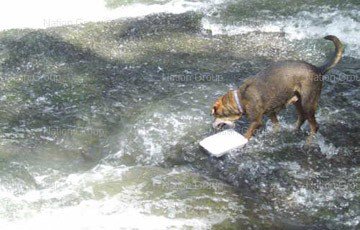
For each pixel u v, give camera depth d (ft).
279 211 24.82
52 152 29.01
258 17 42.78
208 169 27.68
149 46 39.47
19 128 30.76
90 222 23.18
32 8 46.09
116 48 39.22
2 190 25.48
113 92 33.99
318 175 27.07
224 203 24.61
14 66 36.94
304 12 42.70
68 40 40.19
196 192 25.14
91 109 32.42
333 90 33.35
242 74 35.55
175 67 36.63
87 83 34.94
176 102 32.55
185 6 45.55
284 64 27.63
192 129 30.45
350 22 40.78
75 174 26.84
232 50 38.75
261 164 27.84
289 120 31.12
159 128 30.58
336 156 28.35
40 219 23.48
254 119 28.12
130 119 31.42
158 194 24.94
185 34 41.14
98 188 25.45
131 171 26.73
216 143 27.96
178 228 22.84
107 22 43.21
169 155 28.76
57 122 31.35
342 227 23.89
